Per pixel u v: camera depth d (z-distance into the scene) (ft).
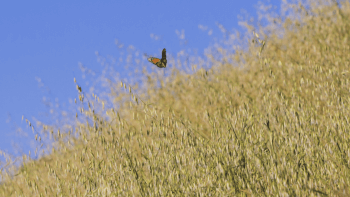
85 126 41.81
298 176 32.27
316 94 43.47
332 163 32.50
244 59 53.01
